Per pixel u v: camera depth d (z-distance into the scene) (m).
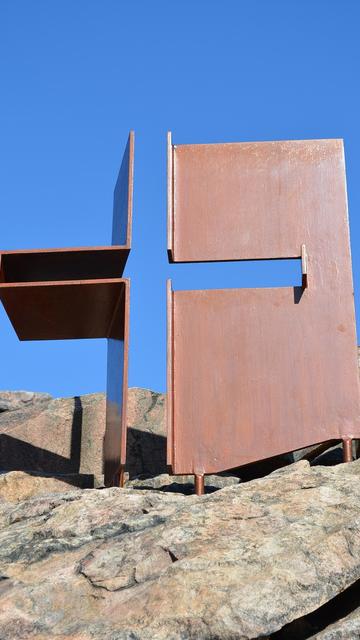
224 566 5.36
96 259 7.96
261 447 7.07
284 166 7.78
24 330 8.97
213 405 7.17
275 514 5.80
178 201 7.67
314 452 8.18
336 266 7.51
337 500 5.90
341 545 5.45
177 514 5.93
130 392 9.73
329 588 5.24
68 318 8.62
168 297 7.37
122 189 8.65
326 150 7.83
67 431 9.57
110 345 9.07
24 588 5.55
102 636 5.12
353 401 7.16
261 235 7.59
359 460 6.75
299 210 7.65
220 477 8.67
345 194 7.71
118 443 7.64
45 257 7.87
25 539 6.10
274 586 5.21
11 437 9.36
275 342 7.32
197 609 5.14
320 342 7.31
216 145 7.83
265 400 7.18
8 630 5.30
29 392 10.67
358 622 5.09
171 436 7.05
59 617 5.37
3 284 7.67
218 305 7.42
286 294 7.45
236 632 5.02
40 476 8.41
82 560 5.72
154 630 5.08
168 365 7.20
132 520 6.03
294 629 5.33
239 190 7.71
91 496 6.54
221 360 7.28
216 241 7.56
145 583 5.47
